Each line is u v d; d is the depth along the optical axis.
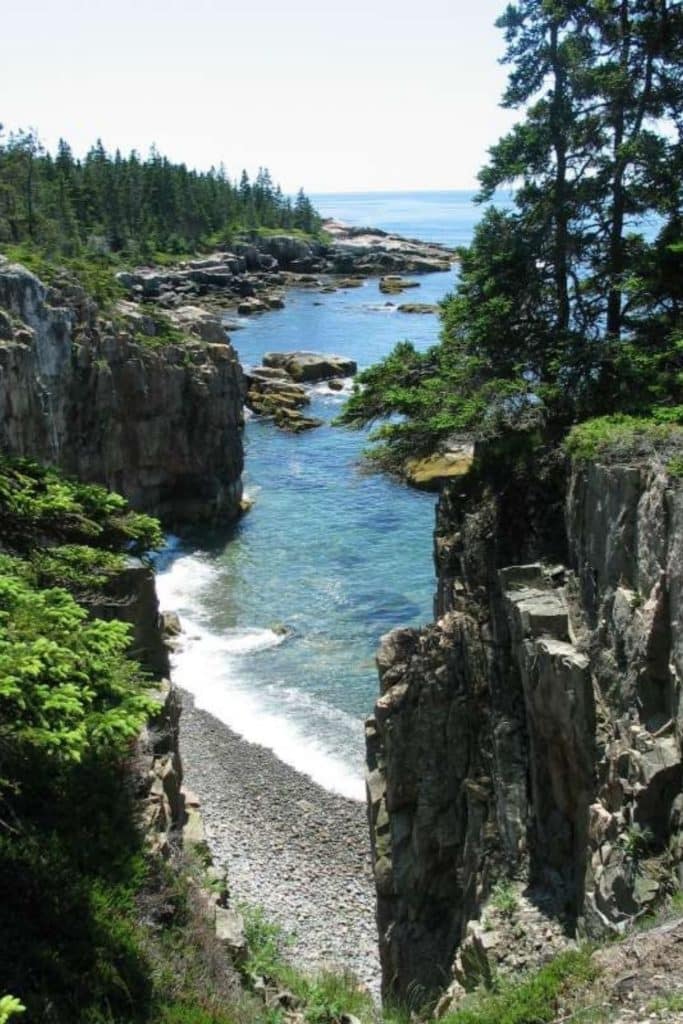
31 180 117.31
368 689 36.09
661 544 16.33
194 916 14.42
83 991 11.59
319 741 32.28
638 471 17.69
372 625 42.12
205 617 43.41
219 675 37.34
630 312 26.66
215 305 131.50
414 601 44.50
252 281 149.12
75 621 11.23
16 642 10.48
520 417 24.83
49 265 56.91
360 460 62.12
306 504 58.88
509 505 22.86
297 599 45.28
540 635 18.84
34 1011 10.84
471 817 20.41
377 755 23.08
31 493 14.30
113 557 14.52
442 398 24.36
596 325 27.02
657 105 25.11
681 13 24.31
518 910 17.64
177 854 16.12
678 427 19.12
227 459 57.50
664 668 16.05
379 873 21.59
